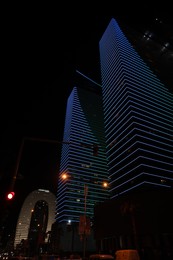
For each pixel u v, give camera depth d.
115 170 113.88
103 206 51.31
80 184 150.62
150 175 93.69
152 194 40.66
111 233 45.81
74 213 133.62
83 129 183.00
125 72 132.25
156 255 35.56
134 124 109.88
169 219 36.44
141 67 143.88
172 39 153.00
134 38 161.12
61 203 144.25
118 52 143.75
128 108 117.69
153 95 133.50
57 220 142.88
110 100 140.38
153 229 37.66
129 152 106.25
